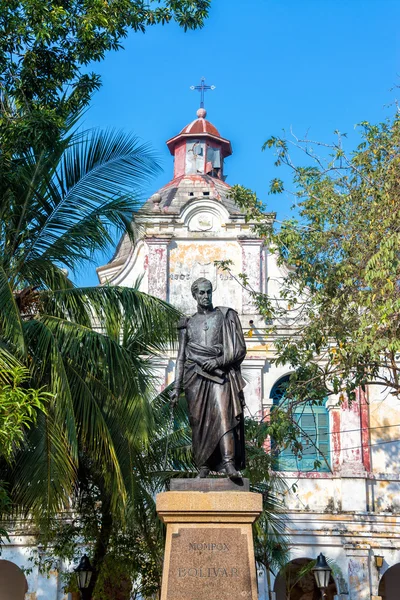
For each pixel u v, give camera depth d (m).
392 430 24.59
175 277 25.83
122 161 14.87
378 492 24.09
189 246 26.06
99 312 15.16
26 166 14.31
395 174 16.42
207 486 9.84
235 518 9.60
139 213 15.52
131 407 14.16
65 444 13.30
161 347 17.17
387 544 23.55
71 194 14.73
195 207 26.30
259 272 25.77
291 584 23.33
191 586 9.39
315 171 17.94
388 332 15.77
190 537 9.56
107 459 14.55
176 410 16.97
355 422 24.53
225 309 10.66
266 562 18.53
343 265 16.67
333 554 23.50
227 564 9.47
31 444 13.42
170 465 16.89
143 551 17.70
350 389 16.72
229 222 26.09
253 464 16.81
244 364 24.98
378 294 15.53
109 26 15.19
